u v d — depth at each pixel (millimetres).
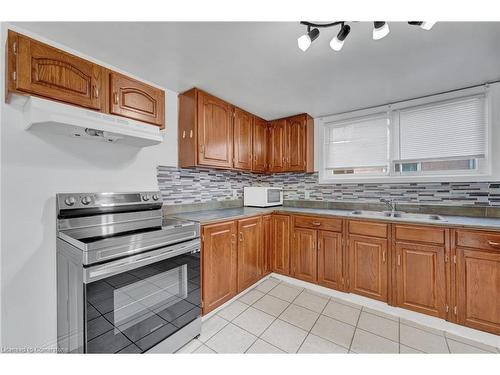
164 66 1760
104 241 1199
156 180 2088
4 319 1279
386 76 1916
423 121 2355
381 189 2561
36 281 1375
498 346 1576
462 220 1826
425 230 1811
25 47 1264
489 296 1583
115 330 1238
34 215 1383
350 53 1582
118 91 1675
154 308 1431
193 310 1682
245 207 2965
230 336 1692
